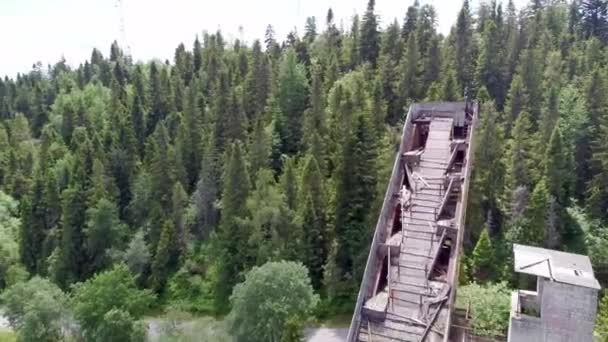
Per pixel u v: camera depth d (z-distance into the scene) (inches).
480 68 3127.5
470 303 1402.6
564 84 2970.0
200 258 2568.9
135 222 2807.6
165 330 1947.6
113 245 2640.3
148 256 2564.0
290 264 1770.4
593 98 2625.5
